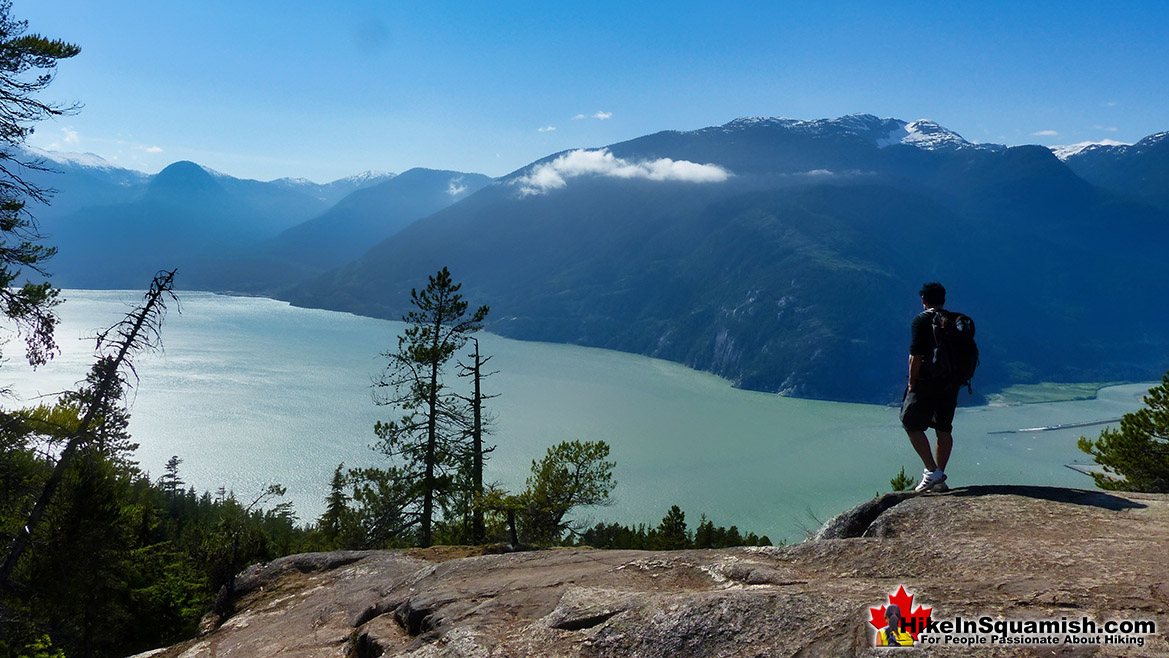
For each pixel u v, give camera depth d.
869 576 4.50
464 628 5.25
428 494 24.72
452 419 25.25
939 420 6.27
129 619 20.34
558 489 20.34
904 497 6.21
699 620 4.01
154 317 15.61
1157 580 3.46
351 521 26.98
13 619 14.63
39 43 12.77
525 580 6.28
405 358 24.73
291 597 10.48
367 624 7.12
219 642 9.00
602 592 5.05
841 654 3.21
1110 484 15.52
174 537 38.03
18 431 14.16
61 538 17.08
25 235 13.49
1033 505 5.30
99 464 17.91
